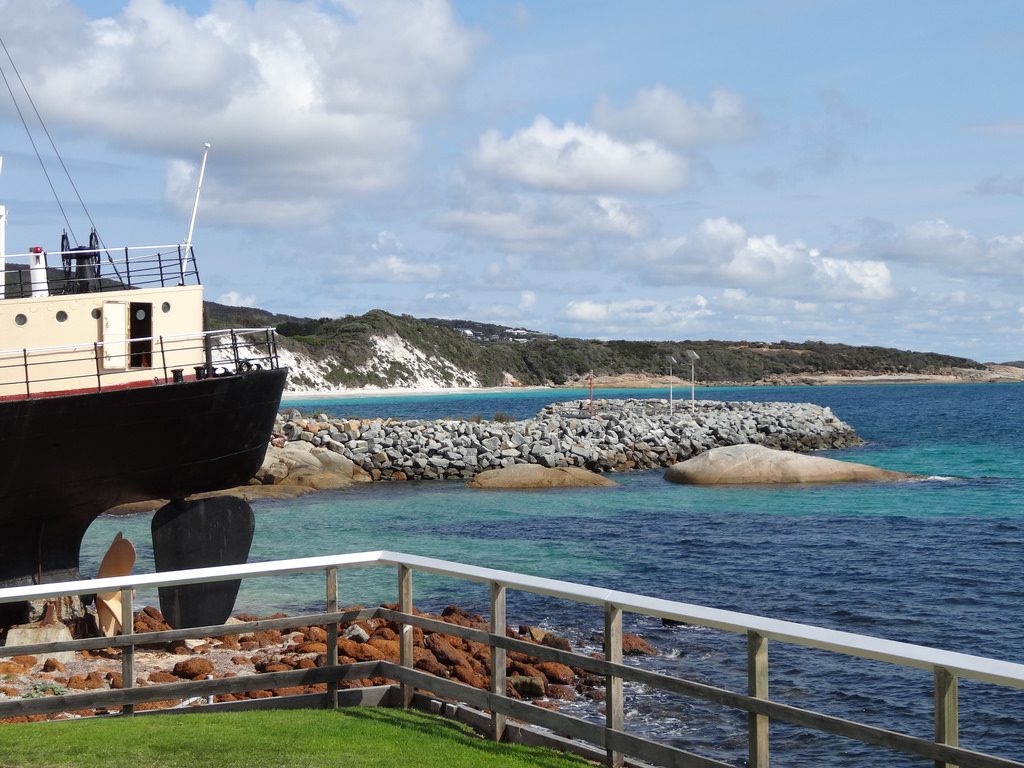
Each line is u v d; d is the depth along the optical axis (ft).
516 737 22.95
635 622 59.26
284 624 25.80
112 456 53.72
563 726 21.61
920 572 77.51
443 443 163.84
